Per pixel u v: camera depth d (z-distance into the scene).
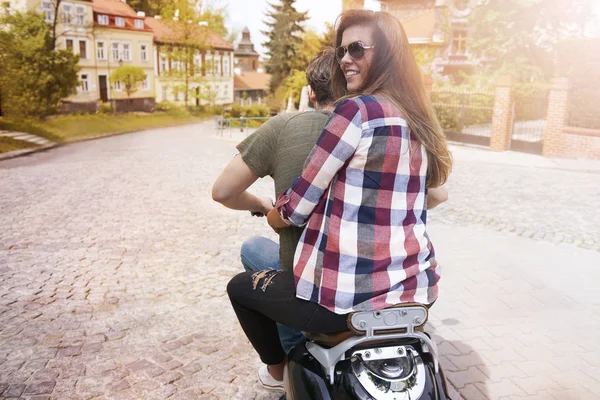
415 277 1.67
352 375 1.69
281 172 1.90
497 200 9.09
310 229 1.68
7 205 8.56
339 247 1.60
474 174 12.18
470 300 4.50
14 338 3.71
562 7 27.45
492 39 28.78
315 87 2.10
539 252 5.98
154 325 3.96
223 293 4.65
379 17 1.66
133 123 46.09
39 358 3.42
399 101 1.62
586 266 5.48
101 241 6.36
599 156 14.61
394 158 1.56
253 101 84.44
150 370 3.28
